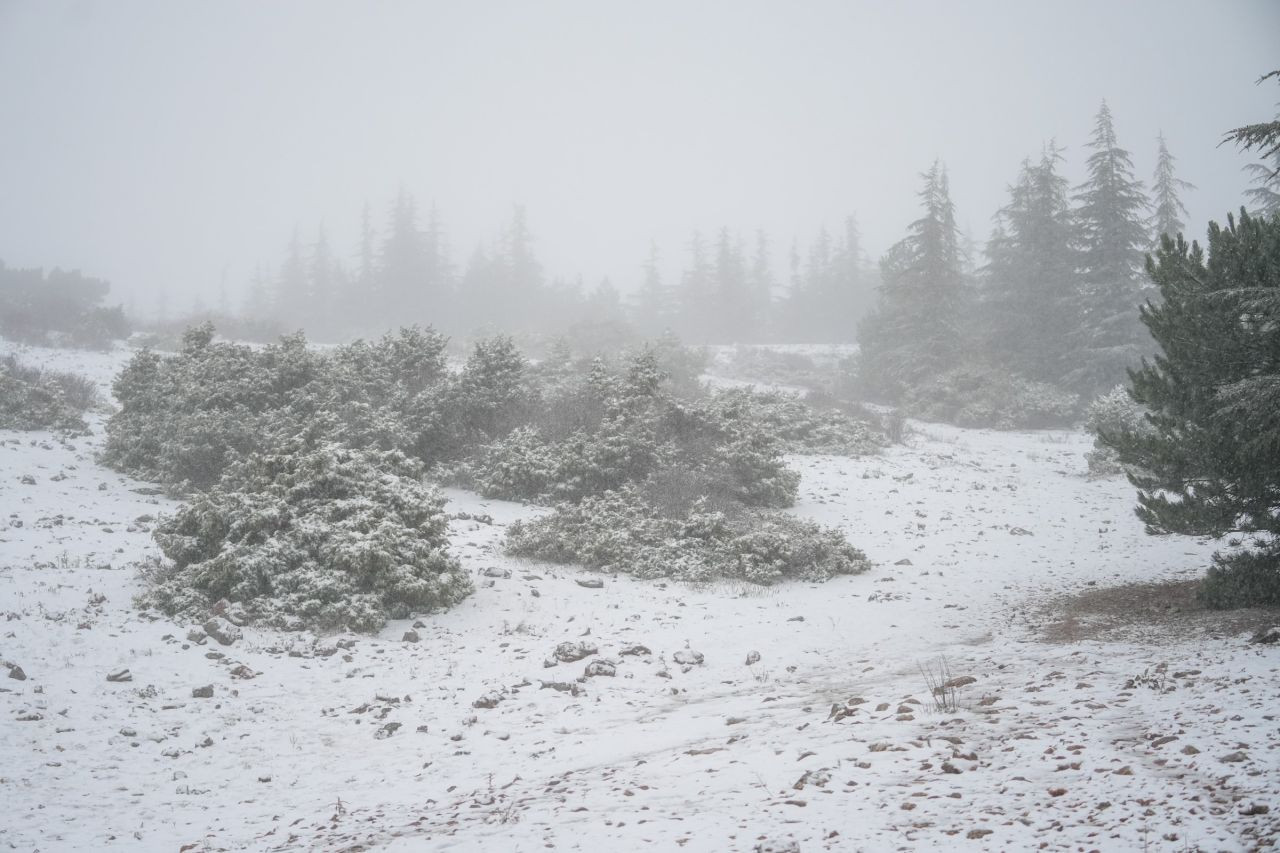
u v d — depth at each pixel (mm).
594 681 10000
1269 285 9867
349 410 20812
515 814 5656
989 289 48188
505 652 11148
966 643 10875
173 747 7809
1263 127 9219
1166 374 11555
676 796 5645
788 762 6125
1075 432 37219
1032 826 4301
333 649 10711
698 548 16531
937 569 16469
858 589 15078
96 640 10039
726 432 22438
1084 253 42719
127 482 18859
